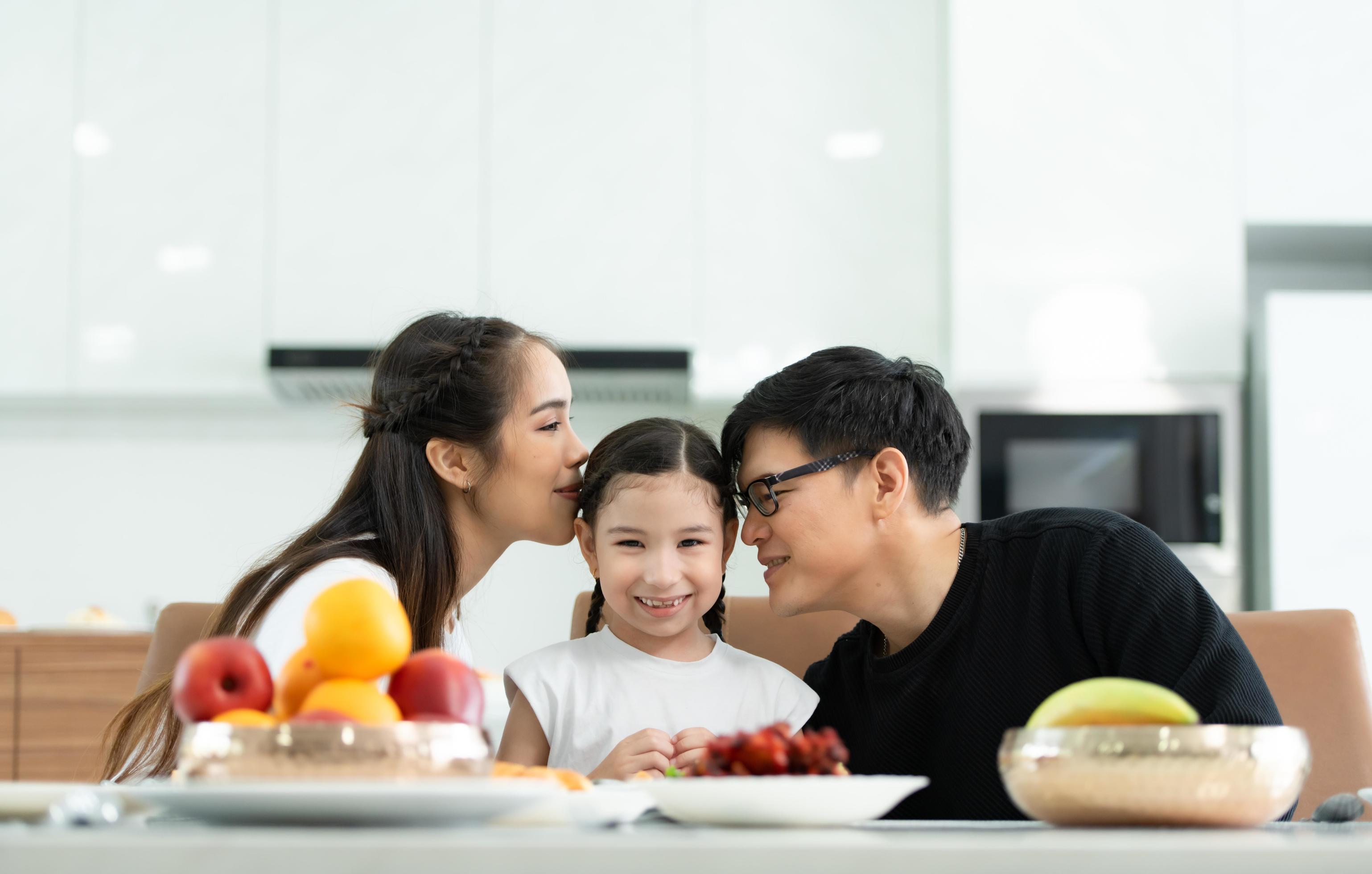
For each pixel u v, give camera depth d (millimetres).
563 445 1376
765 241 3092
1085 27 3045
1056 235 3002
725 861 479
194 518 3281
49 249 3084
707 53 3139
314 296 3076
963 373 2980
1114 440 2953
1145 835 576
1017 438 2969
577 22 3150
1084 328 2977
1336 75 3023
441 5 3150
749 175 3109
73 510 3281
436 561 1273
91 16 3141
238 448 3303
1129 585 1150
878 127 3113
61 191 3098
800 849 480
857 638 1358
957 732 1198
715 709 1390
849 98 3121
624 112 3129
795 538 1225
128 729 1179
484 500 1338
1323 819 779
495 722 1507
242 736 574
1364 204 2992
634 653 1438
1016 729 658
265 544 3275
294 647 1003
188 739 589
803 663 1479
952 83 3047
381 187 3107
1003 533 1260
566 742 1389
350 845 467
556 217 3104
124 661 2496
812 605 1256
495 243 3098
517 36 3148
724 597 1515
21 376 3057
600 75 3139
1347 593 2814
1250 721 1012
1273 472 2850
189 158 3107
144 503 3285
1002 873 482
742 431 1278
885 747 1244
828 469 1217
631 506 1383
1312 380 2857
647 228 3100
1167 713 625
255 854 465
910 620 1254
